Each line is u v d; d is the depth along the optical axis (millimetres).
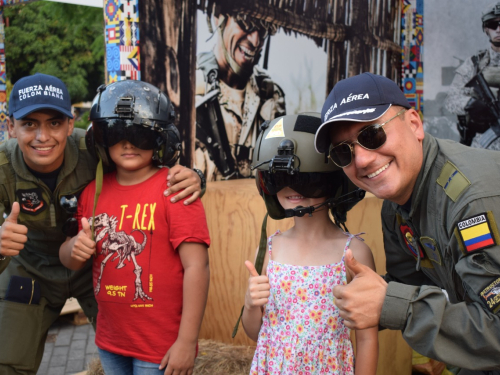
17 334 2344
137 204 1970
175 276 1956
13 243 1938
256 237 2697
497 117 6195
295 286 1793
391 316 1438
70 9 13891
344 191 1861
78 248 1948
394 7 5934
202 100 4078
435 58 6504
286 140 1746
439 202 1554
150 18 3621
